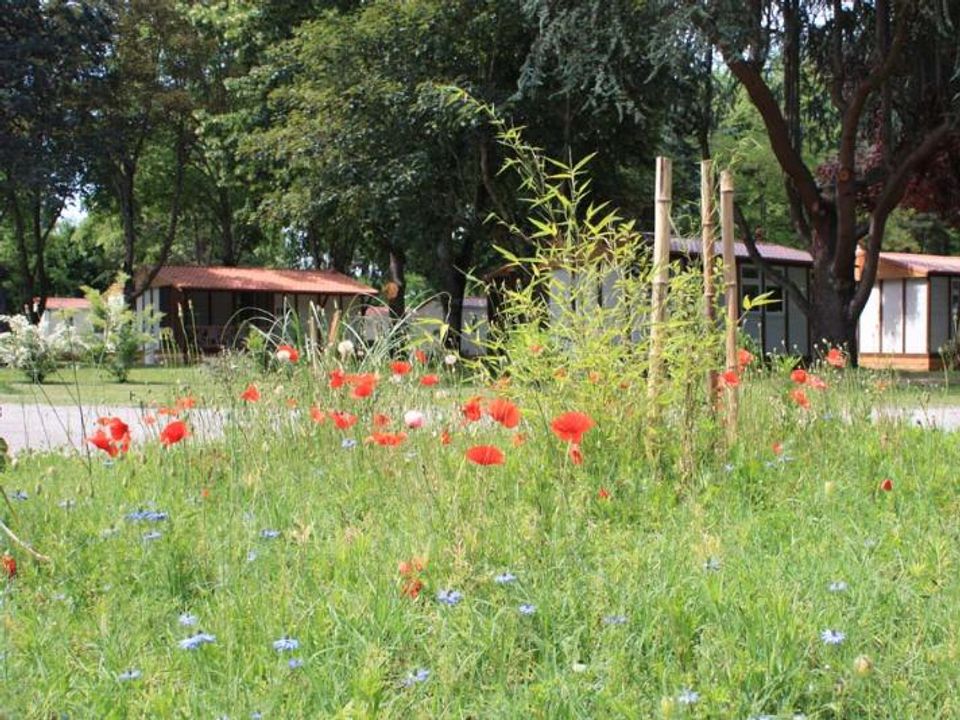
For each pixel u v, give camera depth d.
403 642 2.71
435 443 5.30
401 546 3.58
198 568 3.39
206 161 43.69
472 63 23.58
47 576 3.50
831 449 5.68
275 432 6.04
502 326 5.57
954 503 4.47
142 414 6.30
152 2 39.44
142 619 2.96
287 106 26.98
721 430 5.43
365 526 3.96
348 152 23.86
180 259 60.91
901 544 3.68
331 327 7.29
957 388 14.41
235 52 33.91
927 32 19.02
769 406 6.27
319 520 4.16
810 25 20.80
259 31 31.70
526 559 3.31
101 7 38.38
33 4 36.78
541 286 5.69
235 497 4.56
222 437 6.10
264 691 2.35
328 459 5.50
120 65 39.75
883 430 6.11
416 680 2.36
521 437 5.07
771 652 2.52
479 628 2.74
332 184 24.45
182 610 3.12
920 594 3.09
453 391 6.18
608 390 5.07
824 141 24.77
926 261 31.08
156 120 41.00
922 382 16.64
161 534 3.55
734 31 17.19
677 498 4.61
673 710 2.16
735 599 2.85
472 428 5.92
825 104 23.09
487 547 3.42
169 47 40.50
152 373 24.36
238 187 39.75
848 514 4.30
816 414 6.15
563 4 18.91
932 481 5.00
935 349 30.02
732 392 5.84
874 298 31.23
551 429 4.90
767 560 3.43
